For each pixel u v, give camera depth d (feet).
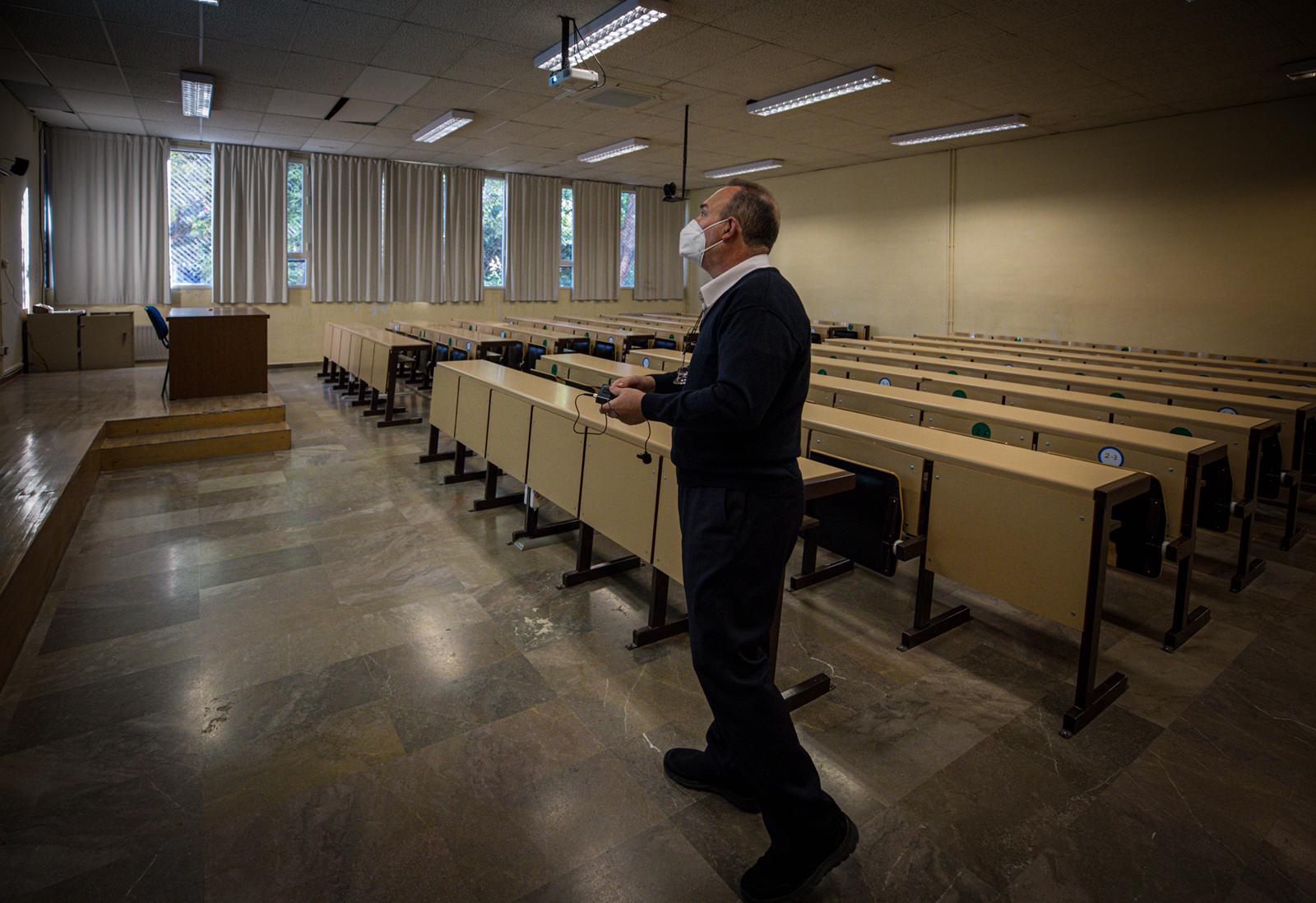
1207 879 4.93
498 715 6.69
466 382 13.26
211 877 4.78
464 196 34.40
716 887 4.85
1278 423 10.09
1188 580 8.05
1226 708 7.02
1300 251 20.74
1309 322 20.74
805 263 36.01
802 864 4.65
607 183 39.06
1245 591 9.80
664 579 8.05
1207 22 14.89
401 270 33.12
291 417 19.74
